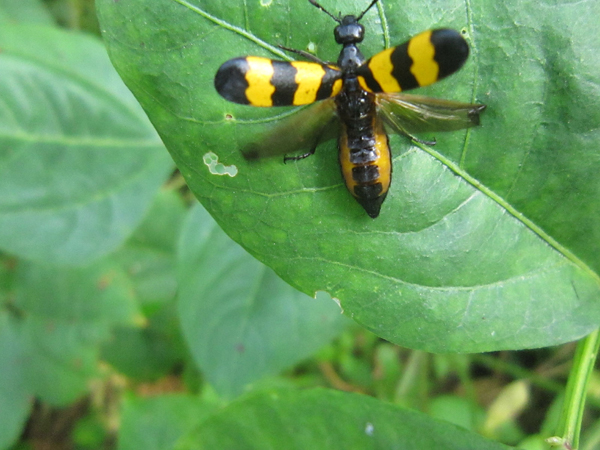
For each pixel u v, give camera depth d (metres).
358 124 0.09
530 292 0.10
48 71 0.14
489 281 0.10
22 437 0.19
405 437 0.09
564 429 0.10
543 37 0.09
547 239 0.10
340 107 0.09
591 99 0.09
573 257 0.10
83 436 0.18
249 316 0.13
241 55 0.09
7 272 0.17
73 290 0.17
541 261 0.10
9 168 0.14
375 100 0.10
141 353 0.17
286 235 0.10
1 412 0.17
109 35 0.09
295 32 0.09
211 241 0.13
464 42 0.08
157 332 0.17
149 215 0.17
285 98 0.09
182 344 0.17
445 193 0.10
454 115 0.09
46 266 0.17
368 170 0.09
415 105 0.10
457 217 0.10
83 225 0.14
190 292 0.13
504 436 0.17
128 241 0.17
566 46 0.09
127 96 0.15
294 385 0.17
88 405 0.19
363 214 0.10
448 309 0.10
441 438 0.09
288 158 0.09
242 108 0.09
